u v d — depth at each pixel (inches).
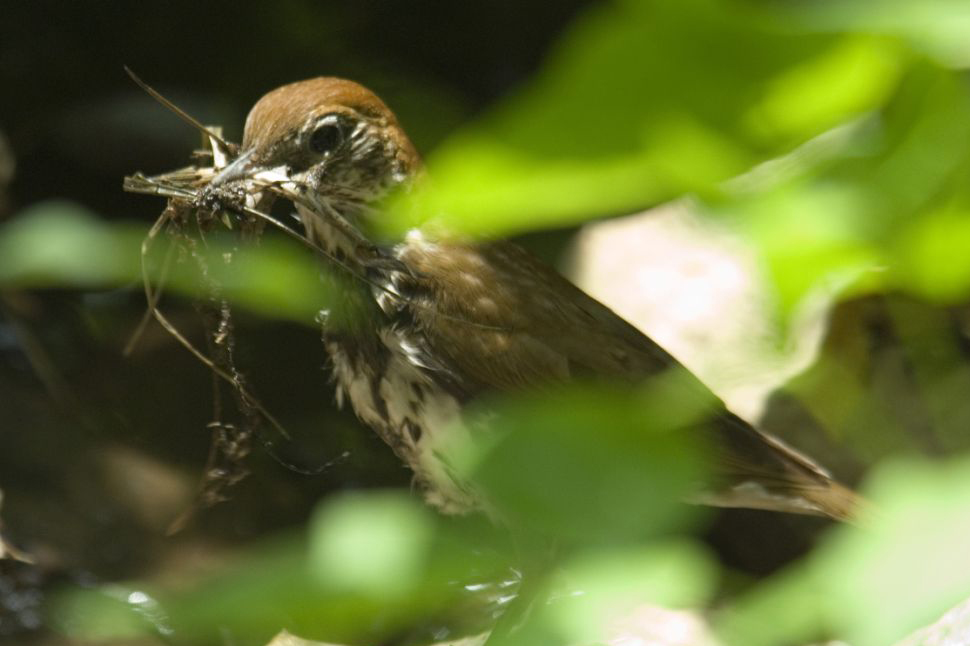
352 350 333.7
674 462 94.3
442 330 323.3
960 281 96.6
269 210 319.3
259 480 406.9
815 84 79.7
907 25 76.5
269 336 449.7
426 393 328.2
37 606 356.5
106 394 438.3
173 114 541.0
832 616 73.9
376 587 99.3
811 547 369.1
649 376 329.7
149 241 300.7
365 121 312.8
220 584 97.7
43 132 542.3
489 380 325.7
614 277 454.0
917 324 314.7
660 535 92.8
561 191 76.0
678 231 462.6
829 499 322.3
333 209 319.0
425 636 301.6
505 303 326.0
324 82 319.9
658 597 90.4
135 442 419.2
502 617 301.7
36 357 446.3
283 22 562.6
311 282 285.1
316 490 410.3
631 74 73.8
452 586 103.1
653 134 75.7
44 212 498.6
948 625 168.6
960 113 87.8
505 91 577.3
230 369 298.0
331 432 430.9
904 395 353.4
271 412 433.4
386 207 318.3
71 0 563.8
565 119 73.9
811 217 89.2
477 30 594.6
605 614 92.3
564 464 94.2
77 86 562.6
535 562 303.6
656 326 421.4
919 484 74.4
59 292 472.1
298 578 97.7
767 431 364.2
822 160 90.7
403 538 101.8
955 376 343.9
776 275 91.4
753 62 76.7
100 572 367.9
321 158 308.3
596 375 328.5
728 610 97.7
